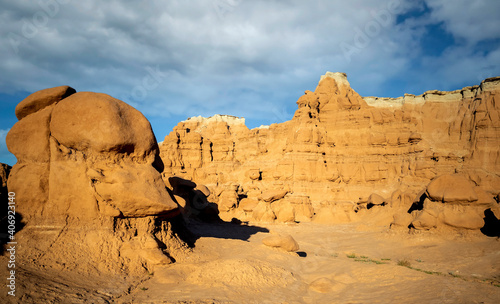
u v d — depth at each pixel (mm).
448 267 17328
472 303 10234
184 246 16484
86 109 14312
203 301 10266
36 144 13961
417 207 31688
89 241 12977
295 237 32188
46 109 14594
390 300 11320
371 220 41594
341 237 32000
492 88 63875
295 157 69625
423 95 75875
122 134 14609
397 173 66688
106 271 12133
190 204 36094
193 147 91312
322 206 54125
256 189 63969
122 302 9758
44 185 13625
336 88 82625
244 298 11273
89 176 13789
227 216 47906
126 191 13766
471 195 24203
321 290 13109
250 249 19562
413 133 67625
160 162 17828
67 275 10914
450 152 63844
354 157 71438
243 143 97562
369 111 75188
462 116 67438
